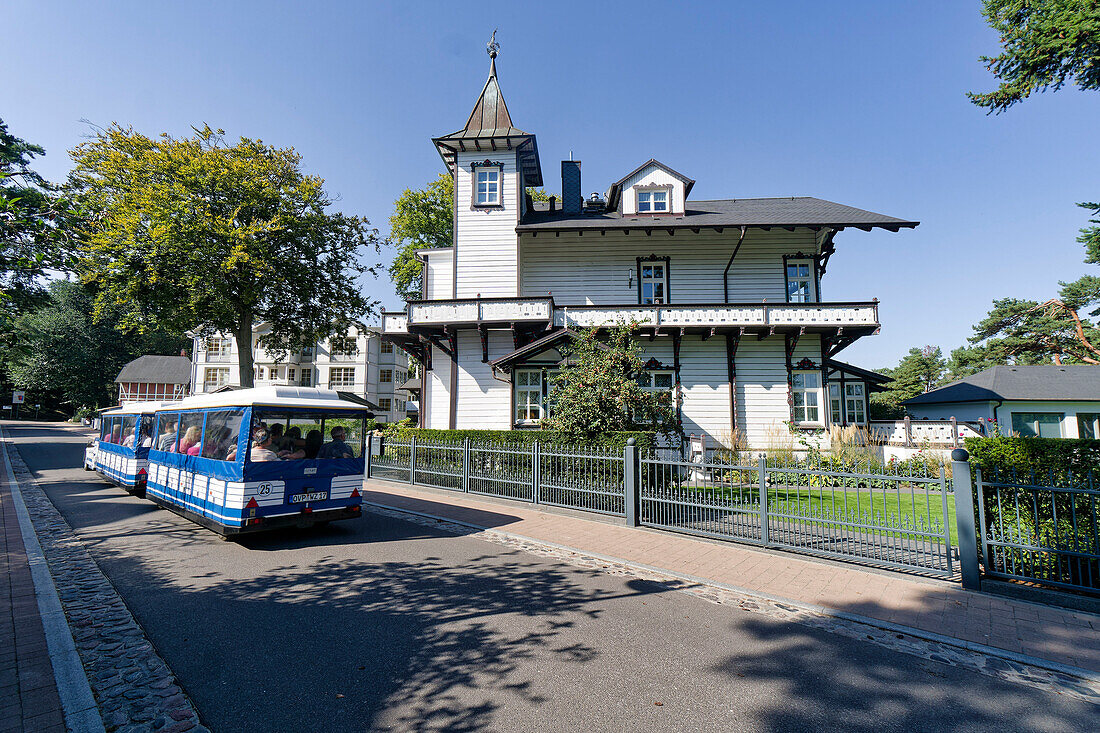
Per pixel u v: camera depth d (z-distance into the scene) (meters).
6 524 9.33
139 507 11.27
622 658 4.20
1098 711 3.48
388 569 6.77
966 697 3.65
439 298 21.31
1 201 4.98
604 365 12.18
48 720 3.21
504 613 5.21
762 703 3.52
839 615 5.21
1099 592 5.12
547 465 11.13
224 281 25.69
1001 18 11.70
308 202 29.41
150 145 26.19
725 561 7.17
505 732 3.12
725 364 19.31
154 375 62.47
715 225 18.67
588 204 23.73
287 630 4.73
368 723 3.21
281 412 8.26
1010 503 5.86
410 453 14.94
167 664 4.04
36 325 55.38
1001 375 27.86
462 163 20.98
